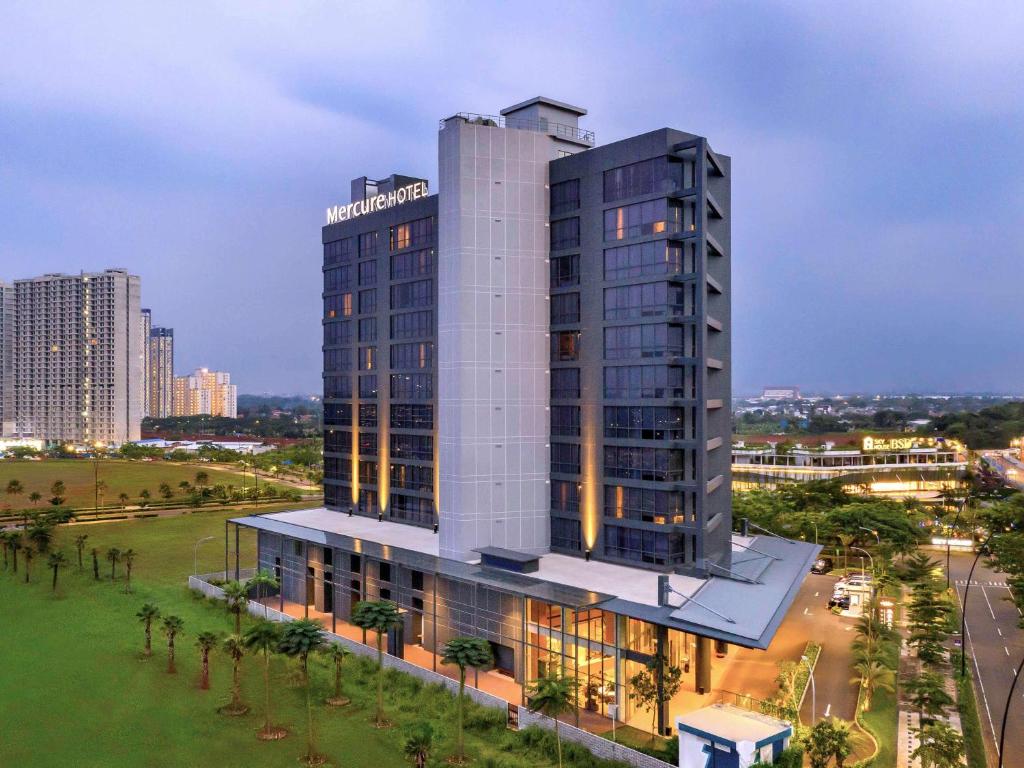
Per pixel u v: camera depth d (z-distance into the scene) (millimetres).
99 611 85438
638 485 71188
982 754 53469
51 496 183625
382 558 76000
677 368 69938
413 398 94125
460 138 76625
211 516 156625
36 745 52594
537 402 79375
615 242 73375
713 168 75188
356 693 62875
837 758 48219
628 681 57906
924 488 195750
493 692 62031
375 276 100875
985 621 85812
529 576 68188
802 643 77125
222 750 52344
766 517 123688
